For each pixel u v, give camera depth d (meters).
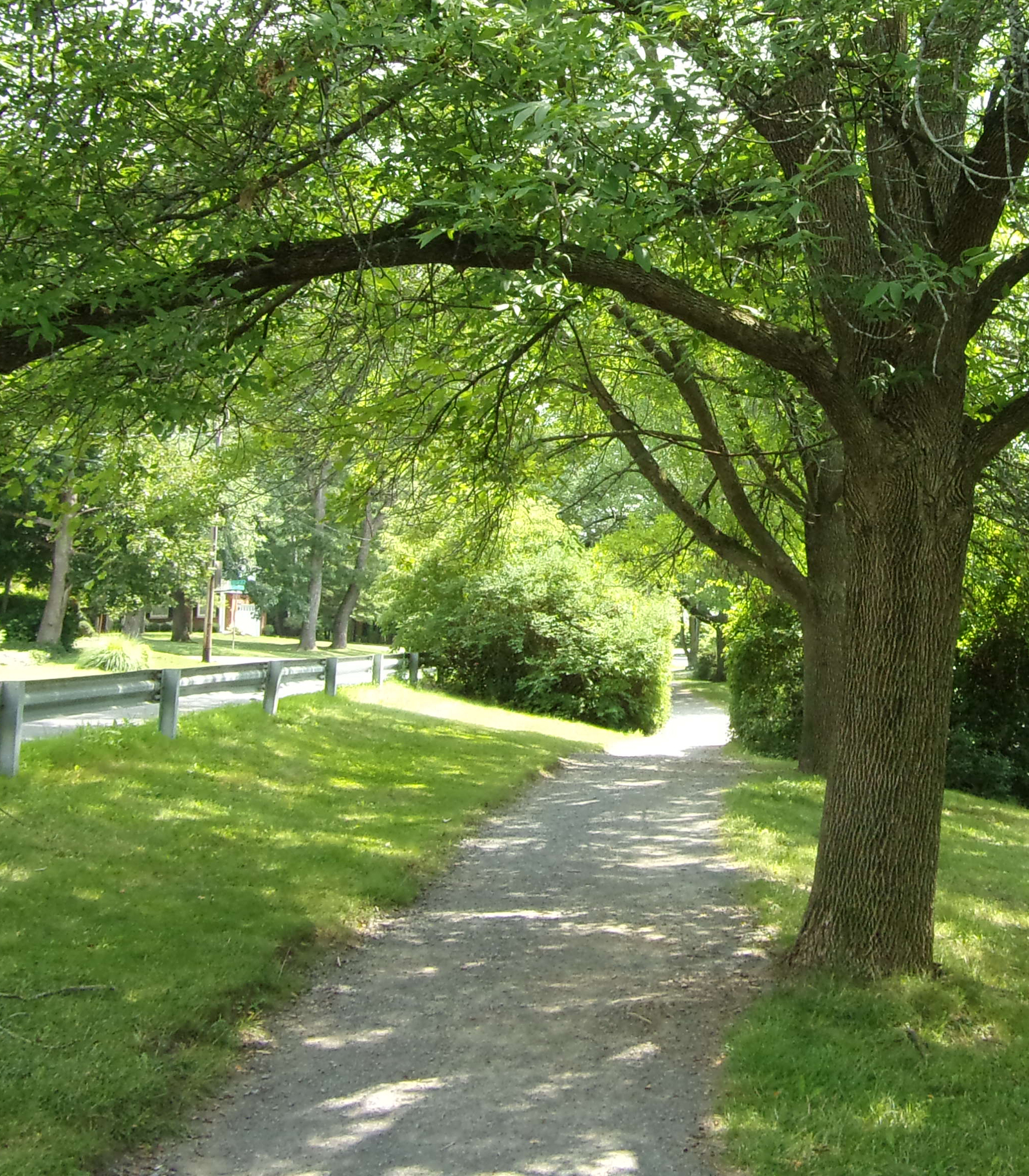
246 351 5.53
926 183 6.03
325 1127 4.34
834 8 5.41
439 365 6.84
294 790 10.77
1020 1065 4.84
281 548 57.12
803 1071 4.72
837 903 5.94
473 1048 5.17
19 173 5.21
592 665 25.98
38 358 5.09
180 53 5.63
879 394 5.82
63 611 37.03
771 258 6.82
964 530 6.00
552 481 12.59
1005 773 18.56
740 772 16.30
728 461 13.30
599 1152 4.11
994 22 5.56
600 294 7.91
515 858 9.50
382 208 6.52
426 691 23.72
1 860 6.91
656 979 6.18
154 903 6.66
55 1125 3.99
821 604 14.88
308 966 6.30
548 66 4.97
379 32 4.99
